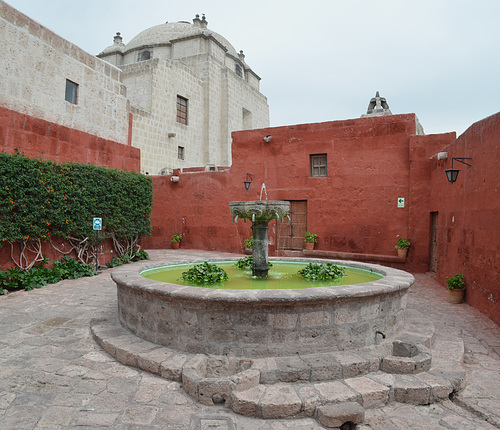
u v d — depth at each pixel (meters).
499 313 5.15
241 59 29.12
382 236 10.50
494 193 5.41
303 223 11.74
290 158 11.83
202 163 22.92
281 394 3.04
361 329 3.86
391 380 3.30
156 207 14.63
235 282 5.20
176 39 23.91
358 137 10.85
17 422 2.78
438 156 8.38
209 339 3.70
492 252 5.46
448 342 4.30
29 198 7.54
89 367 3.74
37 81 9.38
